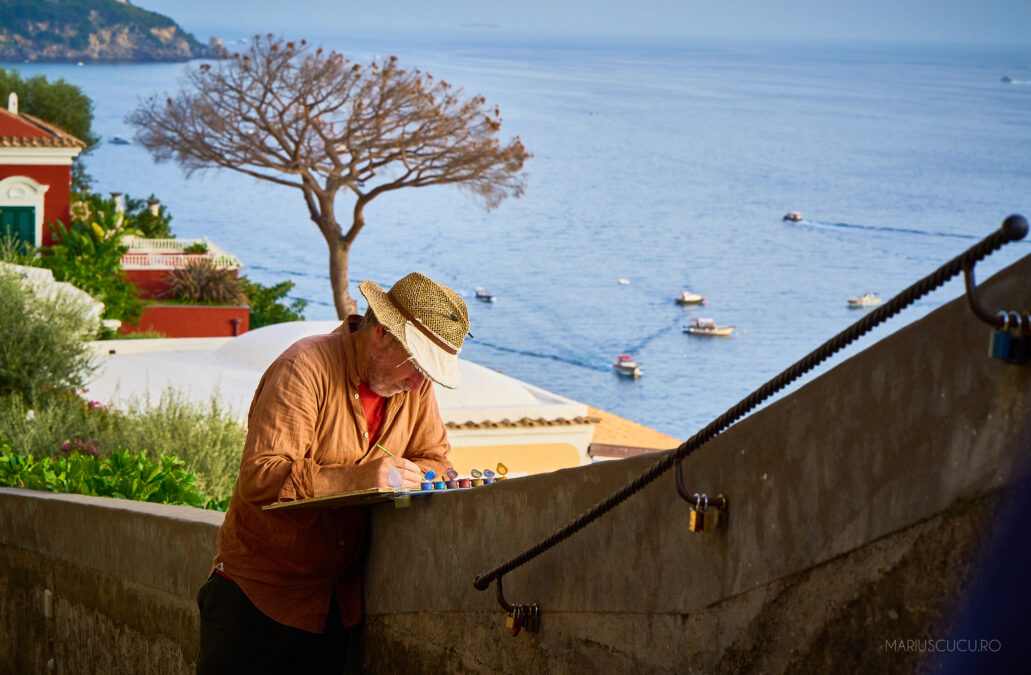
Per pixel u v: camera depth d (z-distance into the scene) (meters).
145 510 4.47
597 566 2.34
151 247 38.12
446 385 2.87
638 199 195.62
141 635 4.50
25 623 5.46
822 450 1.71
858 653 1.65
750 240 157.25
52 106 48.31
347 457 2.99
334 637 3.21
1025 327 1.36
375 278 119.31
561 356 89.75
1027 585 1.38
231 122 33.88
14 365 12.62
